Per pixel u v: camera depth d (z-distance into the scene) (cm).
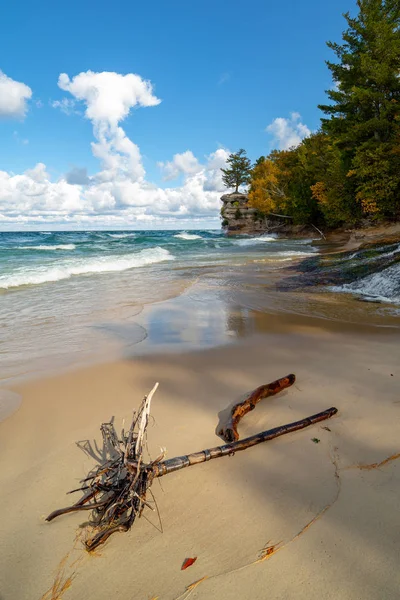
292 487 234
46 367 472
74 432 312
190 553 188
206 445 289
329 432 299
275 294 1016
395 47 2691
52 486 242
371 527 199
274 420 326
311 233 4962
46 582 174
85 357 511
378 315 750
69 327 680
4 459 272
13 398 379
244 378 428
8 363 488
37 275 1289
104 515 210
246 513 214
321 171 4200
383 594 162
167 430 312
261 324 689
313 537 194
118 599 165
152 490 234
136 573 178
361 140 3039
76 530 205
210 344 566
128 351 535
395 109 2792
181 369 461
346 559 180
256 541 194
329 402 357
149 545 194
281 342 570
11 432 311
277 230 5644
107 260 1891
